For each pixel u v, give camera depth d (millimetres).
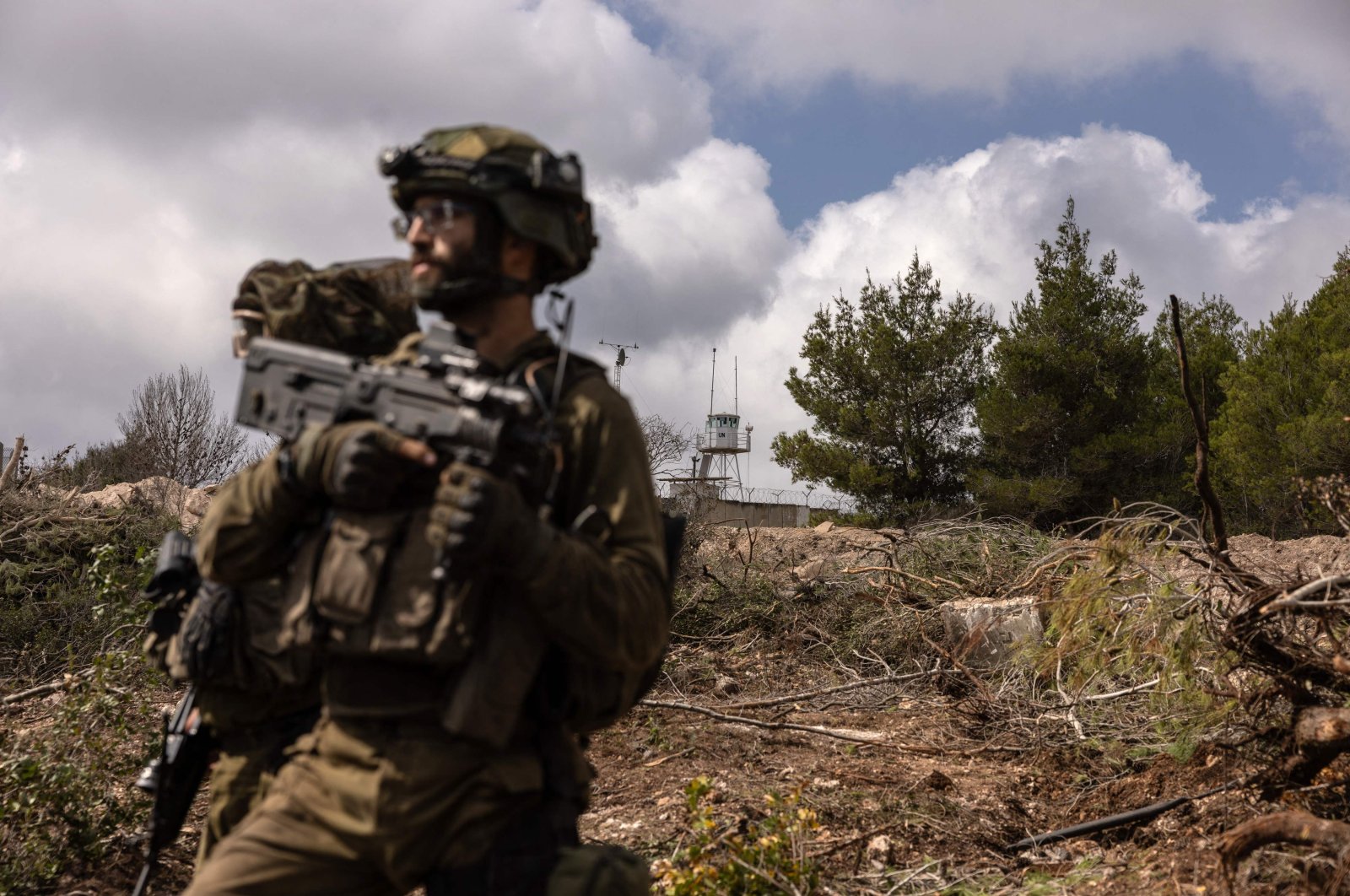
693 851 3369
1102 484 21172
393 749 1675
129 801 4023
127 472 18703
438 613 1628
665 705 5621
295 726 2049
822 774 4711
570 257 1884
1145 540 4223
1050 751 4824
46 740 3965
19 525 8047
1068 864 3678
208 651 2076
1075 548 5430
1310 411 18016
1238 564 4062
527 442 1644
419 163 1802
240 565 1833
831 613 7566
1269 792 3602
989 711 5418
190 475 18969
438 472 1711
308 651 1842
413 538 1673
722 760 4977
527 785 1703
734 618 7875
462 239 1797
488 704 1630
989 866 3738
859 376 23000
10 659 6812
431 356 1766
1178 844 3549
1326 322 19328
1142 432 21344
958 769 4781
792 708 6098
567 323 1766
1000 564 7582
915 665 6645
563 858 1689
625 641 1678
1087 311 22078
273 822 1729
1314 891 2918
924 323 23375
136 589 4902
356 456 1653
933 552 8172
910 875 3617
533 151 1825
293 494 1761
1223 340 24922
